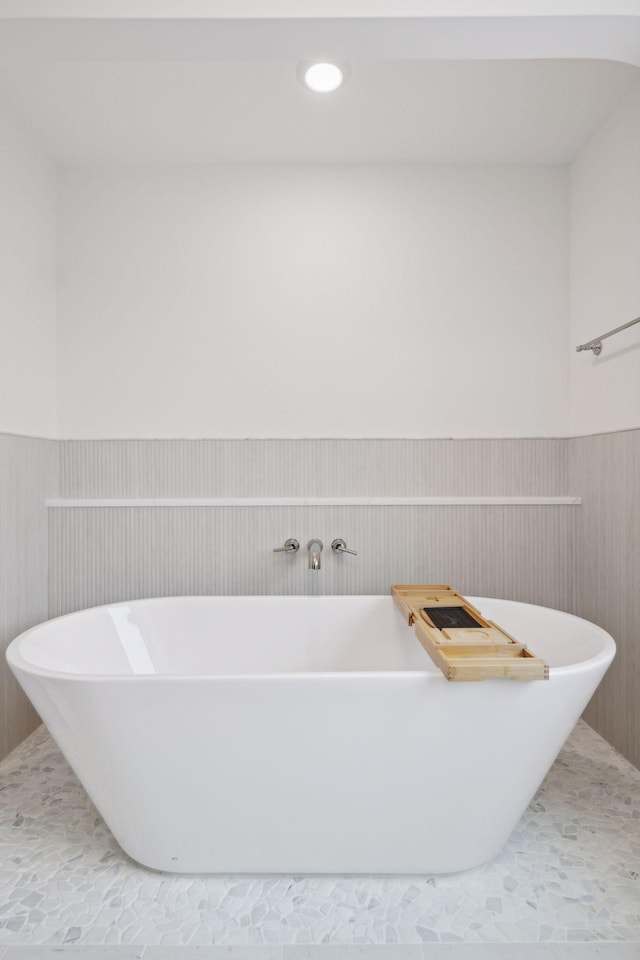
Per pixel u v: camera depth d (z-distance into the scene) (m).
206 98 1.97
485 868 1.47
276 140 2.22
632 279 1.97
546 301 2.39
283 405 2.39
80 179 2.39
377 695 1.32
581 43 1.46
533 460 2.40
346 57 1.51
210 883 1.42
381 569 2.37
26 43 1.44
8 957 1.19
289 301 2.39
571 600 2.37
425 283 2.40
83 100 1.98
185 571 2.36
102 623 2.02
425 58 1.52
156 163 2.38
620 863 1.48
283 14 1.35
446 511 2.38
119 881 1.42
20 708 2.10
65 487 2.38
